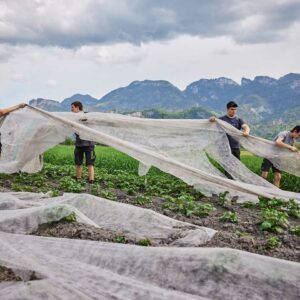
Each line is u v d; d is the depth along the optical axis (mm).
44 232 4766
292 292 2855
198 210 7945
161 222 5301
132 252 3371
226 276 2998
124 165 19469
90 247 3533
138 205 8617
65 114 9609
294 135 10586
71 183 10430
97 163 20297
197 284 3018
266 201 8742
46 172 13984
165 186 12047
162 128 9664
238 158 10656
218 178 7965
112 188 11125
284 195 8891
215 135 9852
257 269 2996
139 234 5117
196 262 3129
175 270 3133
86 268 3057
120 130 9555
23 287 2590
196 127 9820
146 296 2684
